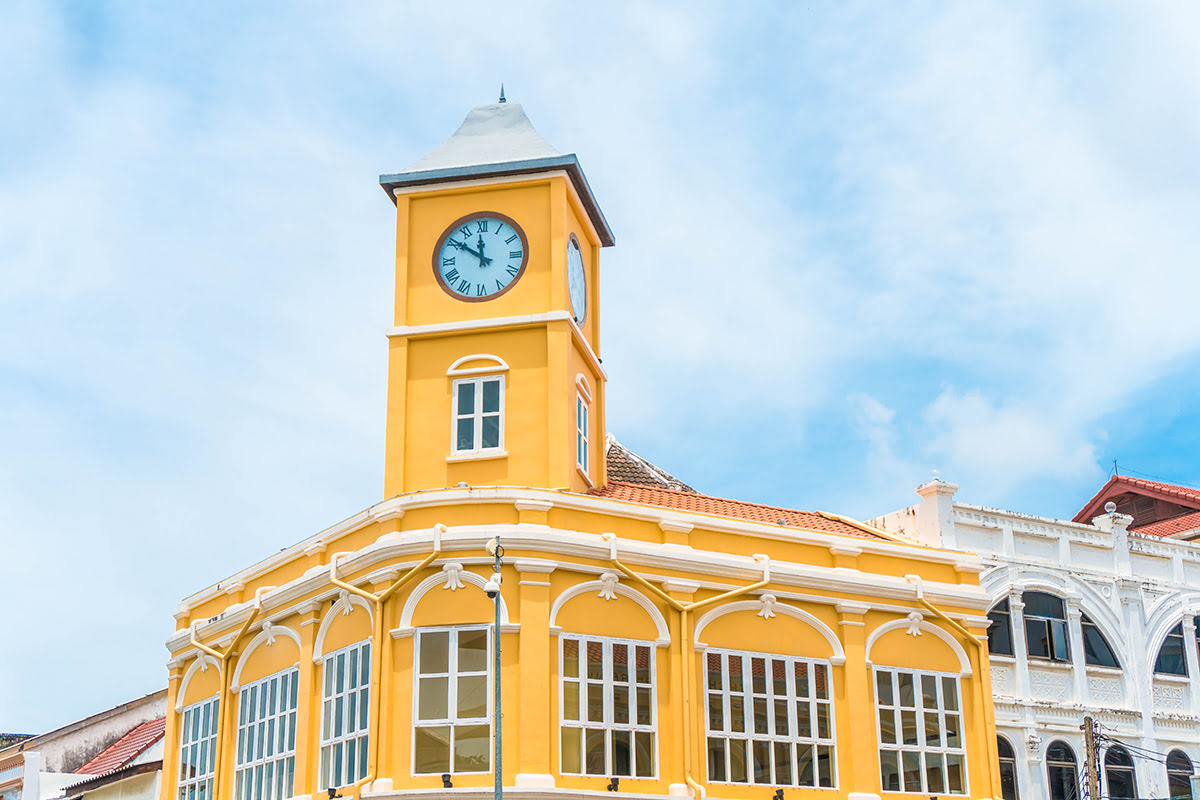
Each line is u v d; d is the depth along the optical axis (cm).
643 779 2481
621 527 2622
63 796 4119
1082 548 3572
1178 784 3500
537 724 2395
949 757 2844
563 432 2817
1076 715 3388
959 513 3416
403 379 2908
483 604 2469
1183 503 4306
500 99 3222
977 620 2964
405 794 2369
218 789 2878
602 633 2530
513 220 2995
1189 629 3669
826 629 2777
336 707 2622
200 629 3108
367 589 2584
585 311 3197
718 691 2625
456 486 2766
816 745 2695
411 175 3023
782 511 3272
